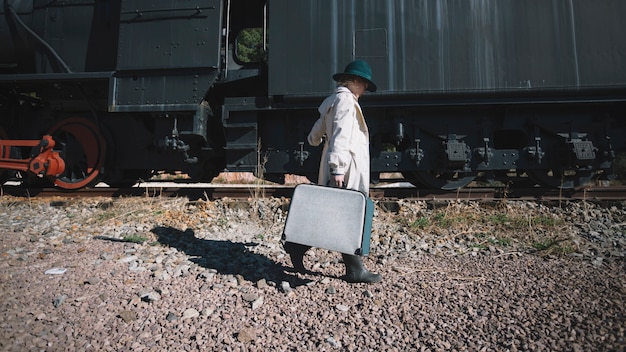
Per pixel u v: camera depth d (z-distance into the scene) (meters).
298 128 5.43
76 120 6.07
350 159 2.62
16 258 3.10
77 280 2.69
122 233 3.98
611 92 4.78
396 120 5.22
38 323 2.10
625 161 9.98
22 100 6.48
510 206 4.89
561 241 3.71
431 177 5.51
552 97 4.88
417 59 4.89
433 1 4.92
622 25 4.77
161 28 5.23
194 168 5.96
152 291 2.55
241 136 5.31
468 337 2.04
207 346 1.96
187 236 3.98
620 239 3.87
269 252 3.54
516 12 4.84
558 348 1.90
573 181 5.30
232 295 2.57
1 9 6.31
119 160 6.01
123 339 2.00
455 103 4.91
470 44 4.86
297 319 2.28
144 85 5.27
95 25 6.07
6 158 6.05
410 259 3.40
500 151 5.22
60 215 4.77
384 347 1.97
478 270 3.07
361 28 4.96
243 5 5.94
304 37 5.03
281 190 5.55
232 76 5.44
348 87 2.70
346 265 2.79
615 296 2.47
